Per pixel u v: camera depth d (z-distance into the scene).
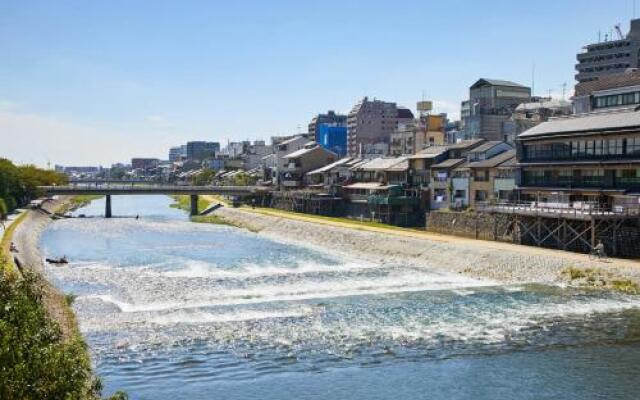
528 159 76.88
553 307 44.75
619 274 50.62
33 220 108.19
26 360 17.08
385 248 73.62
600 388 30.05
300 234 92.44
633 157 62.19
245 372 32.09
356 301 47.25
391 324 40.69
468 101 172.62
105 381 30.73
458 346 36.22
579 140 68.88
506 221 71.25
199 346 36.06
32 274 26.55
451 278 56.88
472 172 88.44
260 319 41.78
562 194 70.44
